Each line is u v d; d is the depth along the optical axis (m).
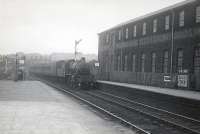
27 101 19.61
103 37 52.38
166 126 12.88
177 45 30.70
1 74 55.22
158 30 34.59
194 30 28.28
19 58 50.75
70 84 38.69
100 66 53.19
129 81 38.22
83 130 11.01
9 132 10.19
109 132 10.93
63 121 12.68
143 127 12.63
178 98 19.70
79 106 18.23
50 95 24.59
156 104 20.97
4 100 19.80
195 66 28.16
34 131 10.45
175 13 31.27
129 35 42.38
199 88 25.33
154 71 35.53
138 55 39.44
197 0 27.67
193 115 16.27
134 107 19.36
